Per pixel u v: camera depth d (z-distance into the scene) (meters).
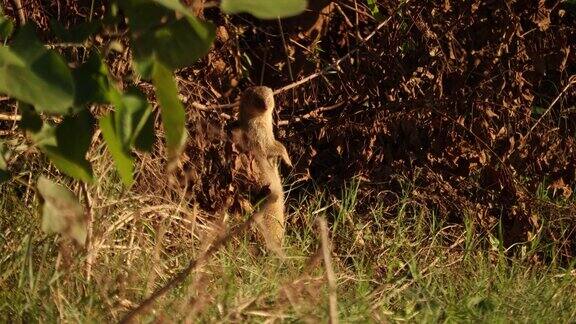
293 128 12.39
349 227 10.89
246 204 10.91
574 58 12.94
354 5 12.57
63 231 6.43
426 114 12.17
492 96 12.23
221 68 11.78
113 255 8.43
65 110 5.32
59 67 5.28
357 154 12.26
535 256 11.23
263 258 9.33
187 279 8.05
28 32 5.32
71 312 6.99
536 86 12.60
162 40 5.40
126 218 8.84
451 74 12.23
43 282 7.44
